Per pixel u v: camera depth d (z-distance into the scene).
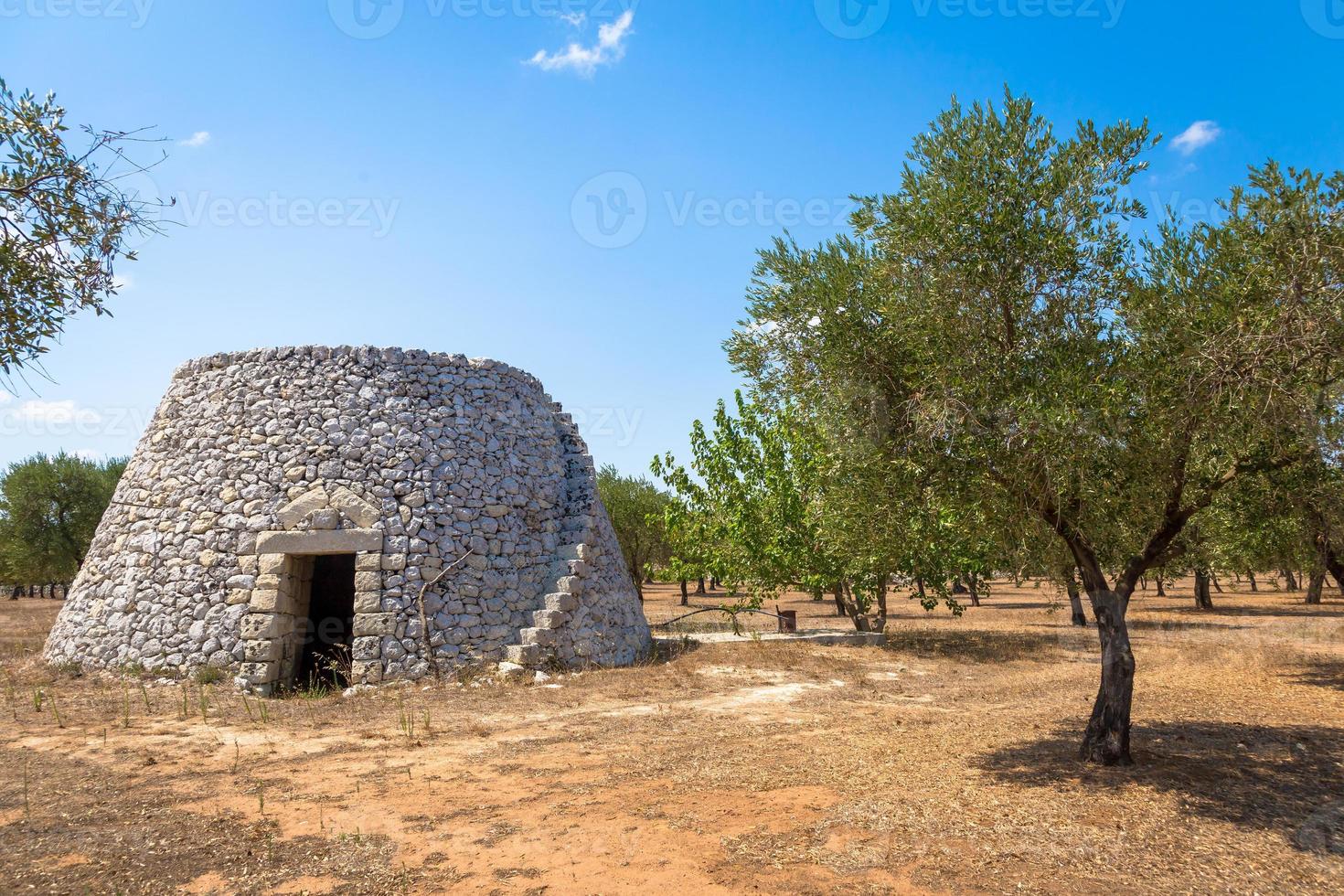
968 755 9.12
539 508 17.17
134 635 14.35
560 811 7.24
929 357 7.74
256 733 10.47
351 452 15.30
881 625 22.44
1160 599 41.25
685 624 26.08
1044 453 6.93
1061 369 7.16
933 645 20.03
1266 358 6.67
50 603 39.09
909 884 5.61
